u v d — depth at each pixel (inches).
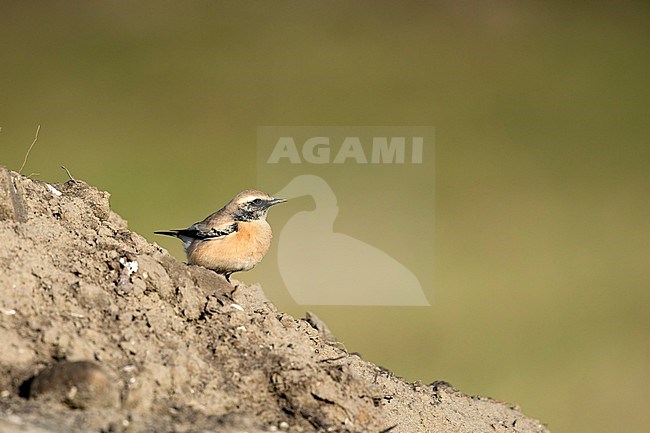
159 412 226.8
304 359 267.0
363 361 313.3
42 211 287.0
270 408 247.8
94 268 270.1
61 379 215.0
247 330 271.3
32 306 245.0
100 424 211.0
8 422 200.5
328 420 248.4
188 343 258.7
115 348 241.9
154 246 304.7
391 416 289.7
